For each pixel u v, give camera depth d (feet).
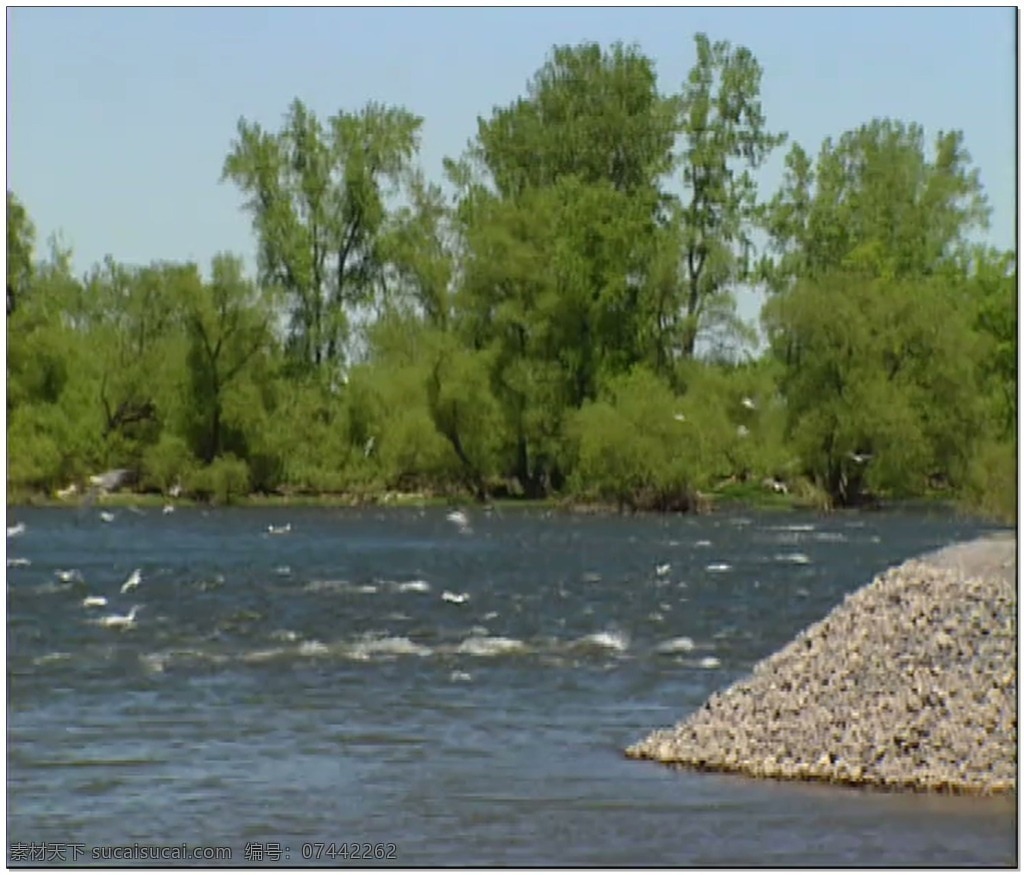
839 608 106.32
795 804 88.89
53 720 116.16
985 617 100.42
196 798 93.66
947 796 89.30
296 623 176.96
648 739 102.01
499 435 336.70
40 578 233.14
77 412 341.41
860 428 321.93
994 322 337.11
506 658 145.79
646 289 342.23
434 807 90.63
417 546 287.07
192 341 340.80
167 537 304.71
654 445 327.26
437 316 341.62
